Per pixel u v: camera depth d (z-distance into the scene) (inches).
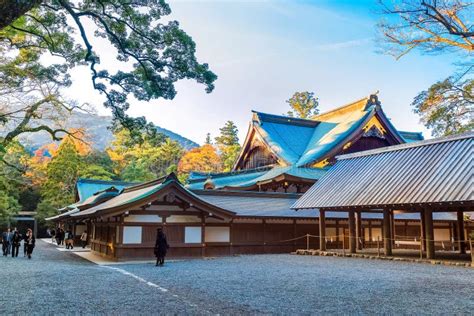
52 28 753.6
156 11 581.3
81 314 315.6
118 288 447.5
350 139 1533.0
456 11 445.1
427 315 311.9
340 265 700.0
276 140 1673.2
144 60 596.4
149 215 860.0
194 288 446.3
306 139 1766.7
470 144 775.7
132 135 682.2
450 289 436.5
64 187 2447.1
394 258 780.0
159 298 384.2
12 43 833.5
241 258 883.4
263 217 1067.3
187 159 3255.4
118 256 823.1
